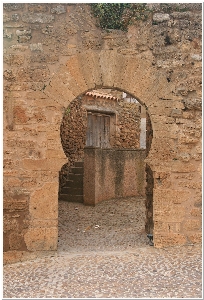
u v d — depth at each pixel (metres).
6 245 6.27
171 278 5.18
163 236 6.52
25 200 6.35
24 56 6.46
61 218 10.38
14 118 6.42
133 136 16.83
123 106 16.23
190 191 6.54
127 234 8.42
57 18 6.51
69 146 13.44
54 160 6.43
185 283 4.99
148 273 5.38
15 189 6.35
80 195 12.59
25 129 6.42
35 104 6.45
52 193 6.39
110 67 6.55
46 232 6.37
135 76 6.59
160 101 6.59
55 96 6.47
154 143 6.56
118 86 6.57
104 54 6.55
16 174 6.36
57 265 5.81
